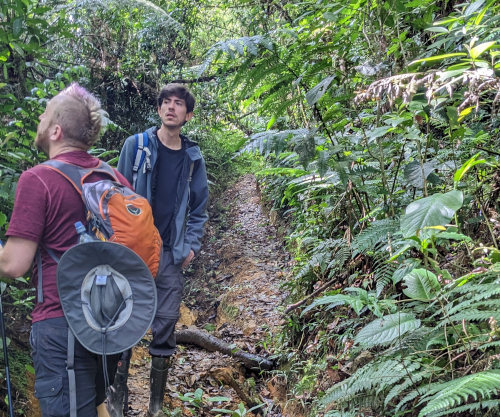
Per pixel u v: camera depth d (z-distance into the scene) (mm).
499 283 2004
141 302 2211
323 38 3057
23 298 3703
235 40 2812
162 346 3422
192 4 8375
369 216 3102
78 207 2234
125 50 7594
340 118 3152
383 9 2840
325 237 4039
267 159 9227
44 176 2188
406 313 2299
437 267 2162
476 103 1817
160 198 3523
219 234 8969
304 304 4105
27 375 3383
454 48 2682
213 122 10109
